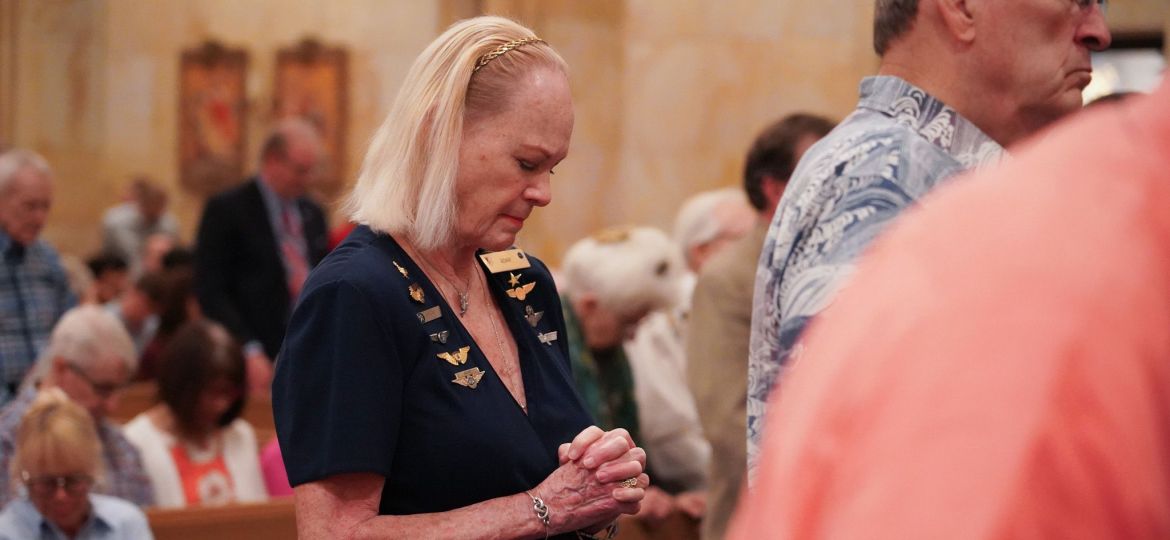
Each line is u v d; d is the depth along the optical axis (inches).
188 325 193.5
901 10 80.4
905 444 20.9
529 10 399.2
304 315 82.2
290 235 300.8
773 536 22.6
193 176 566.6
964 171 76.2
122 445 183.8
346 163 529.3
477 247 88.4
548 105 85.1
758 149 152.8
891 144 75.5
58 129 579.8
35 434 157.5
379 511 82.7
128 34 574.9
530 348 91.4
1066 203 21.8
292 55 541.6
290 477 80.4
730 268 153.6
